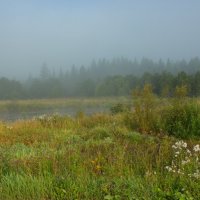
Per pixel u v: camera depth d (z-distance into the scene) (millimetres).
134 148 7832
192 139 9352
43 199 5094
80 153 7340
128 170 6004
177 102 10898
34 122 13031
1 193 5215
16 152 7836
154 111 11359
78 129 11469
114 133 9891
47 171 6043
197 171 5445
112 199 4922
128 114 11883
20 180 5555
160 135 9609
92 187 5293
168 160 6648
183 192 5008
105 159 6730
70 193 5141
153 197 4910
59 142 9133
